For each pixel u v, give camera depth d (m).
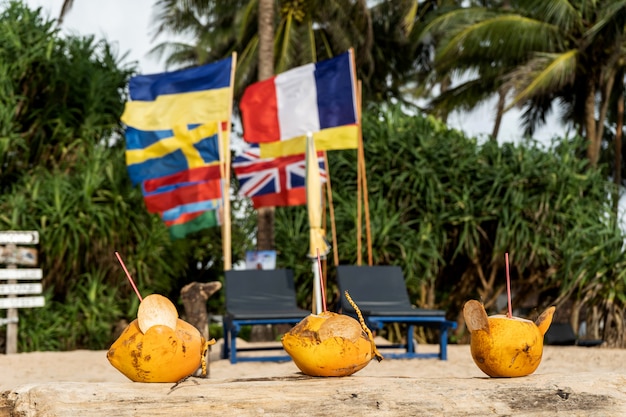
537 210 10.14
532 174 10.18
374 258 9.85
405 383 2.20
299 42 19.22
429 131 11.11
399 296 7.28
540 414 2.15
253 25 20.25
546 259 10.23
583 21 16.12
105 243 9.40
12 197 9.38
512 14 16.84
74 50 11.26
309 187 7.23
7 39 10.61
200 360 2.35
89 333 9.28
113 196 9.62
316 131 8.58
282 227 10.75
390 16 21.89
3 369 6.41
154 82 9.12
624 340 8.95
